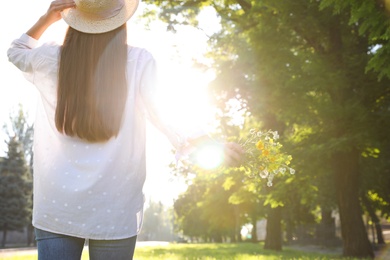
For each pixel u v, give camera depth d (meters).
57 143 1.96
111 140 1.95
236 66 20.53
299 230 49.16
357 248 18.48
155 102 2.04
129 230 1.94
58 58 2.02
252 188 19.34
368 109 17.34
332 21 17.06
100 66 1.97
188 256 16.67
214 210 58.06
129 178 1.96
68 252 1.91
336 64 17.53
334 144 16.27
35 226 1.94
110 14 2.01
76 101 1.94
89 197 1.90
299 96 17.23
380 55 9.32
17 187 52.16
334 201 32.59
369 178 24.44
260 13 17.19
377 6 9.19
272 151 2.27
